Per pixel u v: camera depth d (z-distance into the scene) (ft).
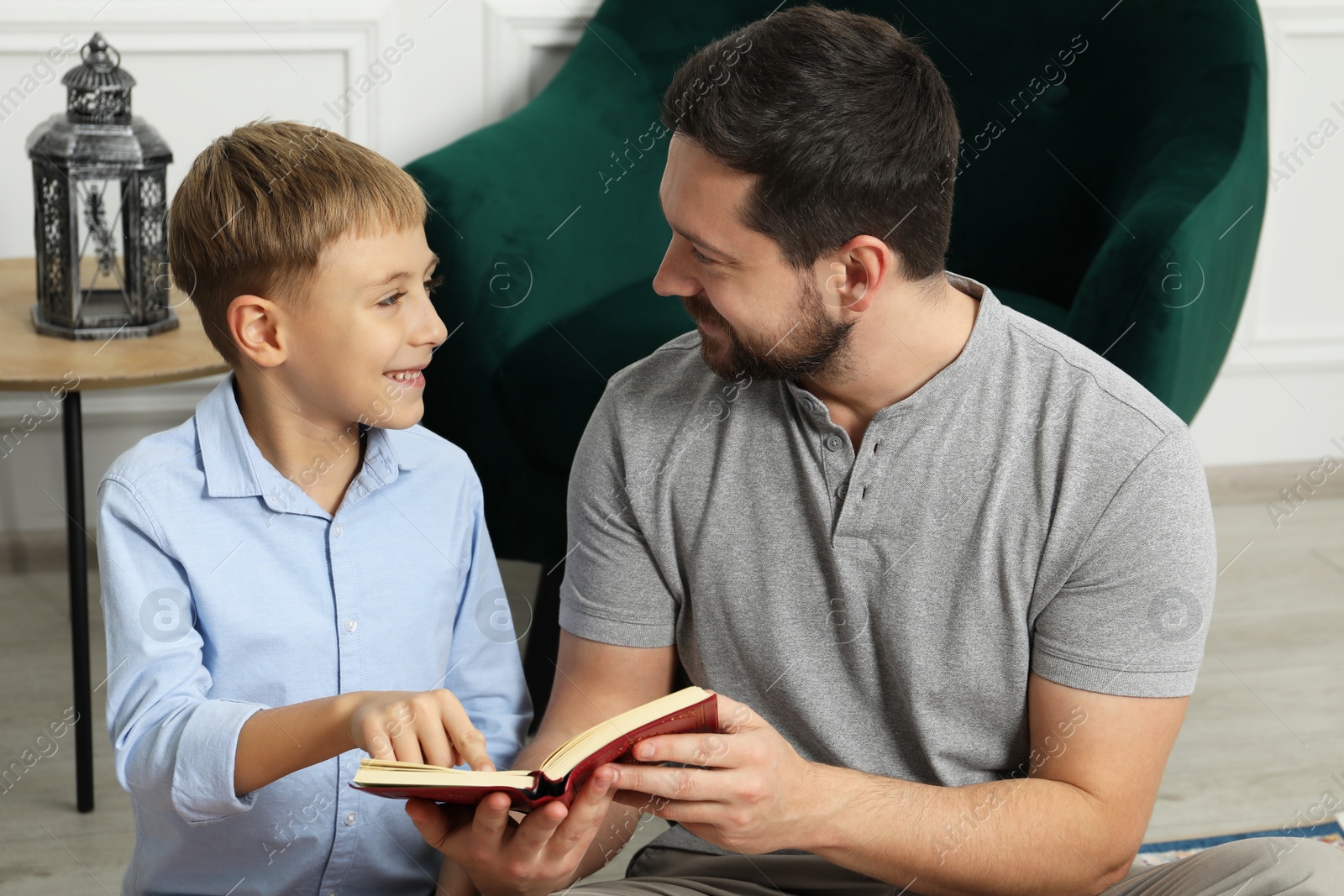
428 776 2.39
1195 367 4.64
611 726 2.50
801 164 2.71
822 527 2.98
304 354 2.97
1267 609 6.39
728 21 6.09
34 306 5.16
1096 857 2.85
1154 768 2.89
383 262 2.93
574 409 4.83
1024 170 5.83
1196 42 5.36
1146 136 5.27
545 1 6.62
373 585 3.06
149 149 4.77
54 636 5.95
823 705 3.08
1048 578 2.85
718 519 3.06
